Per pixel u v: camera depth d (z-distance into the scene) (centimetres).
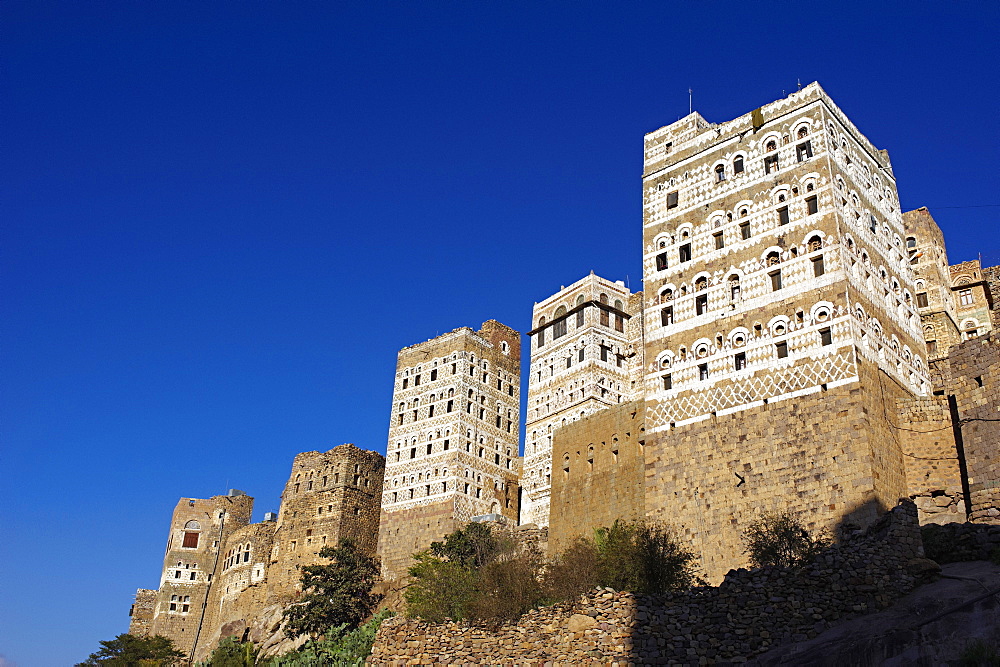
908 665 3759
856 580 4462
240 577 14150
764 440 6369
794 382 6388
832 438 6047
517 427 12825
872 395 6181
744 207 7294
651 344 7350
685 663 4484
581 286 11800
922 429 6256
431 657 5416
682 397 6975
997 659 3538
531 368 12069
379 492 13050
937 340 8581
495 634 5262
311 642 9994
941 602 4144
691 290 7306
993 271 9000
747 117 7619
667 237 7688
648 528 6400
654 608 4719
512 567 6081
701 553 6338
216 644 13450
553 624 5000
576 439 8331
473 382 12425
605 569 5669
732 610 4578
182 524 15450
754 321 6800
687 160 7888
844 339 6266
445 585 6366
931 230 9069
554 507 8312
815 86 7281
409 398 12725
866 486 5775
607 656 4672
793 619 4462
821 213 6806
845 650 4019
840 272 6500
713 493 6475
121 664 12825
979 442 5719
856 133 7600
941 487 6028
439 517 11375
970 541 4747
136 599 14988
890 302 7044
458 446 11762
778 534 5766
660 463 6881
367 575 11150
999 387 5691
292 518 12925
